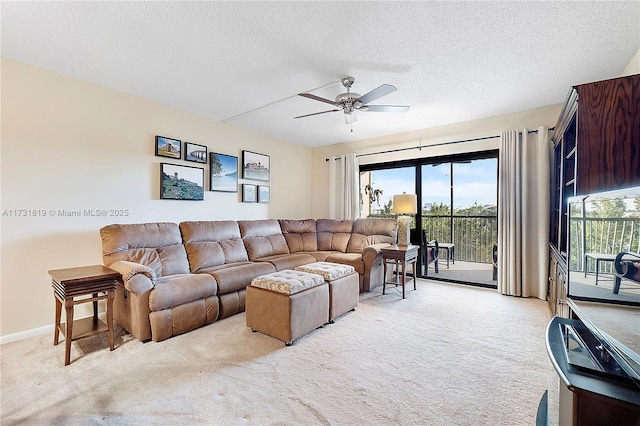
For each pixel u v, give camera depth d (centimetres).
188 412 157
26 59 251
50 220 270
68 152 281
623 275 111
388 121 425
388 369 201
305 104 359
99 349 227
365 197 549
